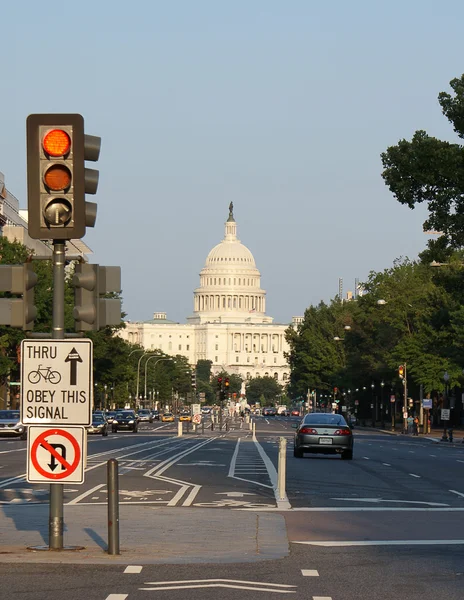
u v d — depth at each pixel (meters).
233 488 28.70
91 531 18.08
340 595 12.25
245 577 13.58
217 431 110.81
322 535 18.25
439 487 30.28
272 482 31.05
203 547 16.44
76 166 14.27
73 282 14.77
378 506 23.95
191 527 19.03
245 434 96.56
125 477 32.56
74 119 14.25
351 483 31.27
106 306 14.68
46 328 87.56
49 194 14.27
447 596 12.27
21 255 89.69
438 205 55.47
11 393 108.94
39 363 14.46
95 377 124.06
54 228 14.35
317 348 150.88
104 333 121.62
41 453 14.59
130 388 197.25
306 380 157.50
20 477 32.41
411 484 31.31
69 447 14.55
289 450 55.66
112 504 15.28
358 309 128.50
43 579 13.16
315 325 159.75
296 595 12.22
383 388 132.25
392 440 86.06
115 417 101.75
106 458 44.16
